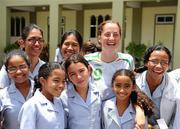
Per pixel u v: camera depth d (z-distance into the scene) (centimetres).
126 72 295
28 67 297
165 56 308
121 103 298
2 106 291
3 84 313
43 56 1195
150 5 1592
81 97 294
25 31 340
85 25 1792
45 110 271
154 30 1612
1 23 1700
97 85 313
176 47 1270
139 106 297
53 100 281
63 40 383
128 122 294
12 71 289
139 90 310
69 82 294
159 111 322
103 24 316
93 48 537
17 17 1989
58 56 411
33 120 266
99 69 318
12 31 2016
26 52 337
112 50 312
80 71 284
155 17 1597
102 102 307
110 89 313
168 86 320
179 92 318
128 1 1360
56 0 1525
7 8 1691
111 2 1394
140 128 277
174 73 341
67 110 292
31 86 303
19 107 291
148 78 324
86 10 1773
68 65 287
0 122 289
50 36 1552
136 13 1630
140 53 1414
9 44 1708
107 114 298
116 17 1374
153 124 308
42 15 1908
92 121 292
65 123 289
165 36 1591
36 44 335
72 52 378
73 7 1673
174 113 323
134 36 1652
